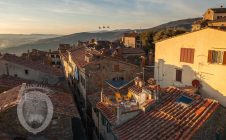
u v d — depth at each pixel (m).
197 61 27.31
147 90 21.06
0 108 18.30
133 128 17.97
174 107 18.45
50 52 82.81
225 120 17.41
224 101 24.59
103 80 34.12
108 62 34.09
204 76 26.56
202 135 15.80
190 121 16.16
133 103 22.98
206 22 72.19
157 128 16.83
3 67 33.06
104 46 70.56
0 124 17.27
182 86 28.58
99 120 25.42
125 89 29.86
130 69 35.25
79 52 48.41
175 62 30.41
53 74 34.72
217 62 25.05
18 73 33.41
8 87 27.80
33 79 33.88
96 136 27.47
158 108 19.12
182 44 29.17
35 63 38.94
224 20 62.56
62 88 30.09
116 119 19.88
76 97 42.19
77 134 27.41
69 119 18.28
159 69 33.03
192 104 18.02
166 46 31.52
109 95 26.44
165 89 21.42
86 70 33.53
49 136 18.05
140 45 90.38
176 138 15.10
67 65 56.09
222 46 24.38
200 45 26.75
